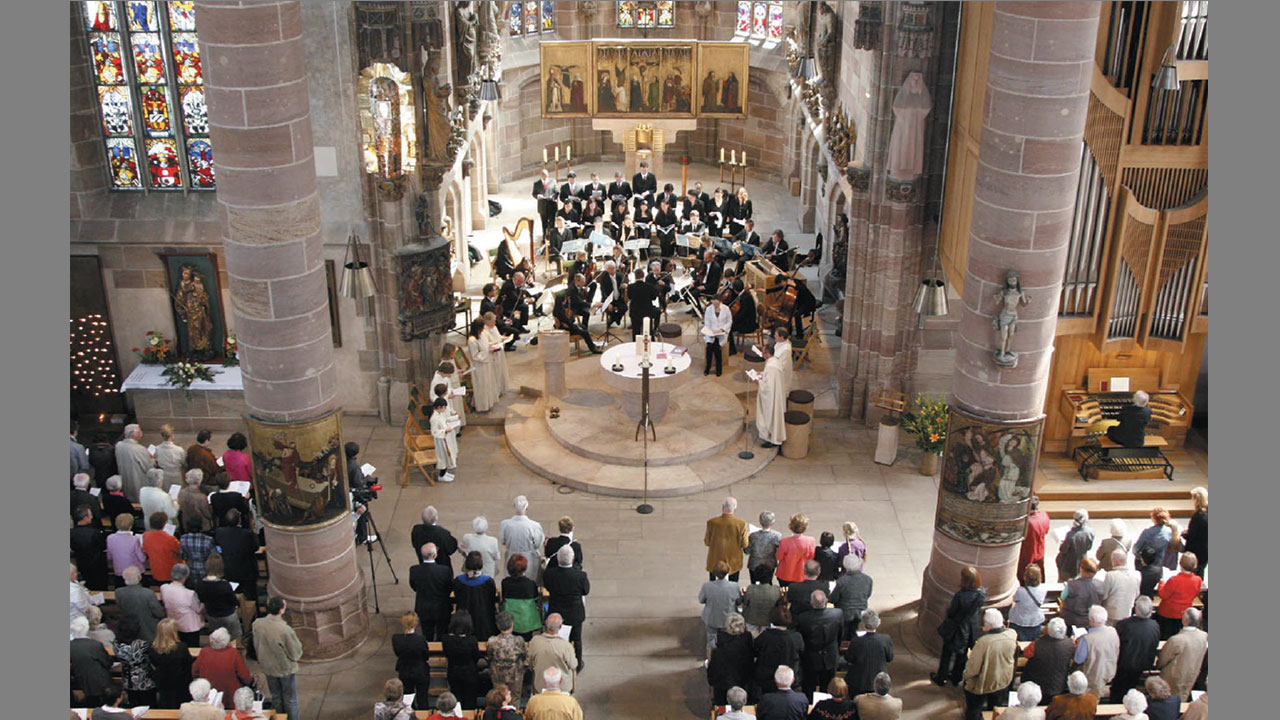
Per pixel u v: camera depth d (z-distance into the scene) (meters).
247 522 19.44
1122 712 15.44
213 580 17.08
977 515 18.14
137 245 24.52
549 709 14.60
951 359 25.22
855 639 16.16
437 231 25.12
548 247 32.97
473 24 25.06
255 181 16.39
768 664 16.16
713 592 17.48
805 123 34.62
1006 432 17.58
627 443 24.23
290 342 17.19
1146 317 21.92
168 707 16.03
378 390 25.81
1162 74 19.64
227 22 15.71
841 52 29.84
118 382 25.58
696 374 27.47
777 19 39.19
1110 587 17.09
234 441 20.62
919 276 24.67
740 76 36.75
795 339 28.12
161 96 24.08
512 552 18.58
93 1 23.39
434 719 14.73
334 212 24.41
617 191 35.88
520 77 39.22
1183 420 23.28
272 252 16.75
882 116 23.66
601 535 21.88
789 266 31.05
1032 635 17.27
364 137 23.42
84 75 23.81
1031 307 17.12
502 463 24.36
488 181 38.22
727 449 24.50
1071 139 16.39
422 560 17.66
